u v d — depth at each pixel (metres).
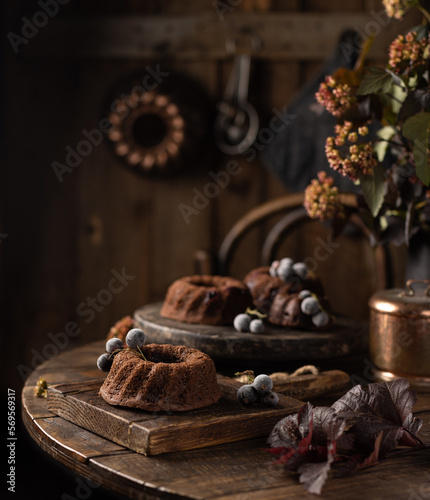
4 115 2.64
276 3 2.61
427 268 1.34
